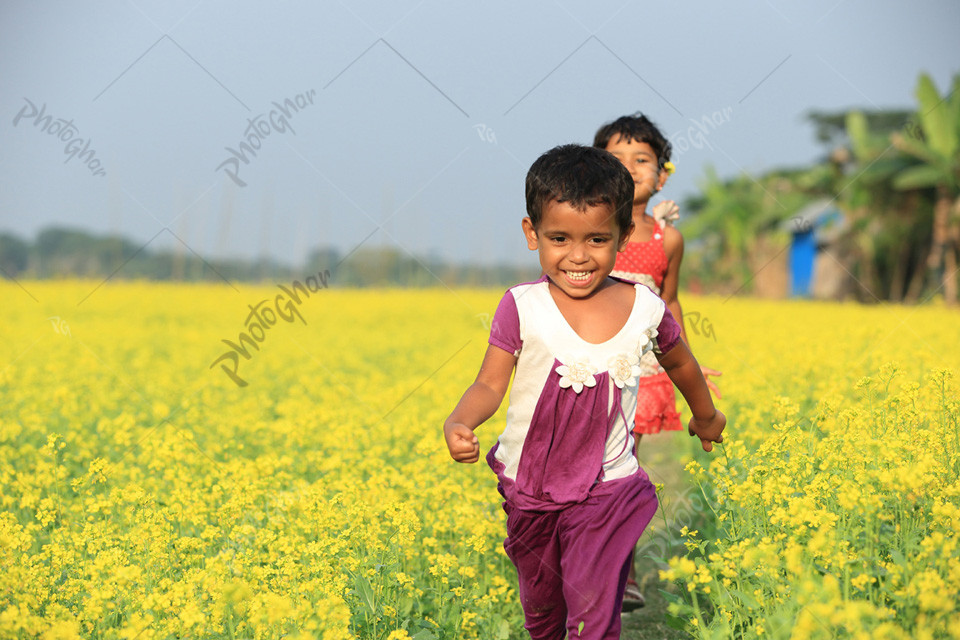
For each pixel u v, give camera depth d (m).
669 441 4.63
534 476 2.48
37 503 4.05
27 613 2.65
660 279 3.78
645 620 3.44
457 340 12.40
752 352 7.70
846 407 4.05
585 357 2.44
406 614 2.96
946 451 3.37
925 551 2.44
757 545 2.86
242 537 3.39
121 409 6.80
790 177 26.47
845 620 2.20
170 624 2.69
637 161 3.68
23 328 12.15
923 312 13.62
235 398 7.31
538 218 2.45
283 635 2.64
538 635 2.69
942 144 23.59
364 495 3.82
